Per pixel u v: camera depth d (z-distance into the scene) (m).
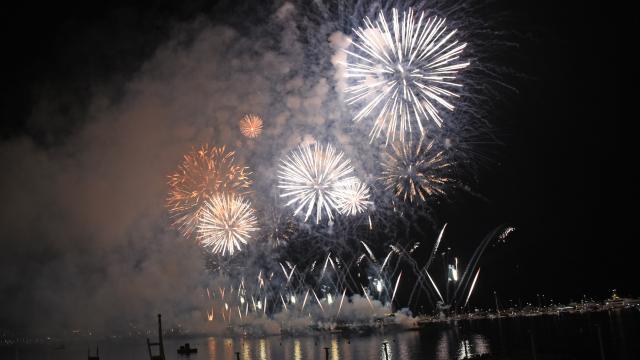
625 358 36.69
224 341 98.94
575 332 57.47
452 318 119.62
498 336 61.81
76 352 120.88
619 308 100.31
